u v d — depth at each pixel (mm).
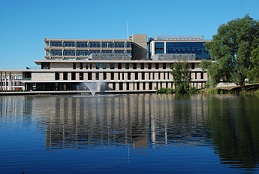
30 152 14703
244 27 78875
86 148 15430
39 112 35000
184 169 11875
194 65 116125
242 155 13680
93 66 113188
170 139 17453
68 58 138000
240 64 80438
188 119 26391
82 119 27375
